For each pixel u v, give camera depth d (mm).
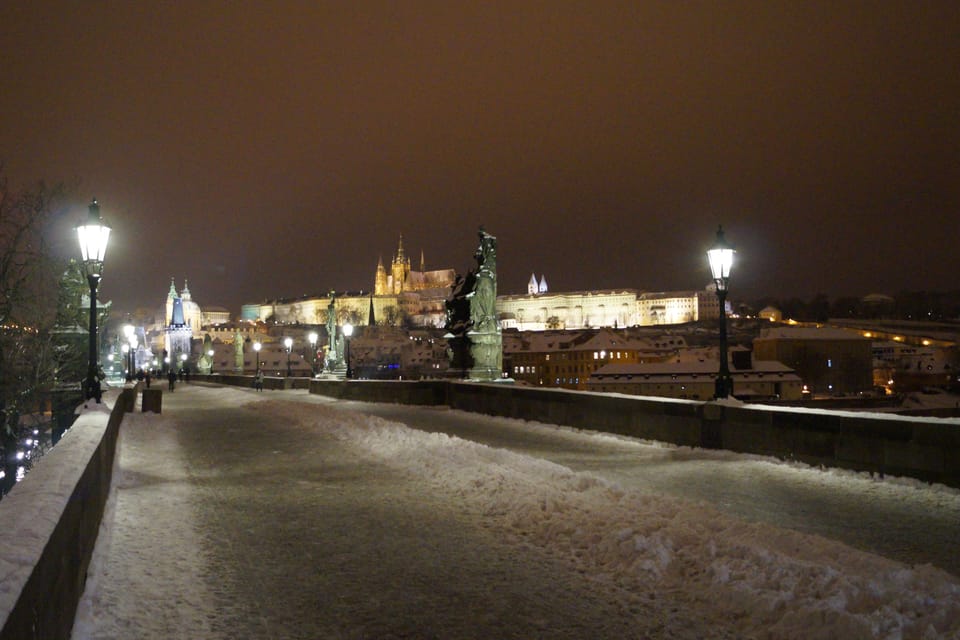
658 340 187625
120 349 47969
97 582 7719
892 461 12852
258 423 25422
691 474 13641
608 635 6445
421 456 15273
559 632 6531
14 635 3697
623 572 7887
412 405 32594
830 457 13922
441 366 157000
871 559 7539
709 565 7617
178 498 12062
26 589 3984
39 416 38000
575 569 8125
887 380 126125
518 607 7113
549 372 147375
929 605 6258
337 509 11156
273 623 6809
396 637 6496
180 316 163625
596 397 20391
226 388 66062
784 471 13805
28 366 37562
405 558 8664
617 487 11164
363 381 38375
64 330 32688
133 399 35312
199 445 19188
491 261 31578
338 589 7680
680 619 6730
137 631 6586
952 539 9195
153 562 8586
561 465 13711
